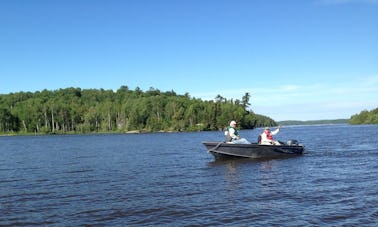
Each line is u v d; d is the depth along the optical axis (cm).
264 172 2144
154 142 6372
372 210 1262
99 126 16500
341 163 2477
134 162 2894
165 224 1172
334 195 1490
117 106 16888
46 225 1191
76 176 2192
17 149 5209
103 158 3334
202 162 2733
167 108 15812
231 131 2791
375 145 4041
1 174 2370
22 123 15962
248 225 1139
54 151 4528
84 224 1193
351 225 1120
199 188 1709
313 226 1119
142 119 15875
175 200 1473
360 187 1634
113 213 1306
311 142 4853
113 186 1820
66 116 16425
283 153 2925
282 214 1240
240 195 1534
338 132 8594
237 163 2586
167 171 2300
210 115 15200
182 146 4881
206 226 1143
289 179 1883
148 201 1466
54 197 1602
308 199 1432
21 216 1298
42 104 16762
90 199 1539
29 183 1983
